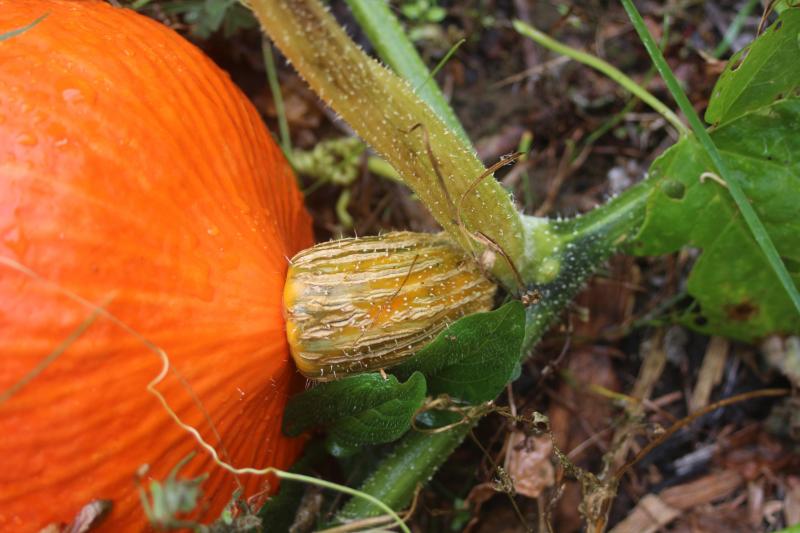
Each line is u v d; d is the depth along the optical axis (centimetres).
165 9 35
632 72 39
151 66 27
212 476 26
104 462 25
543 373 34
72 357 24
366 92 27
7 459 24
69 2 28
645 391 35
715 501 34
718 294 33
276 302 27
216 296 26
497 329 28
